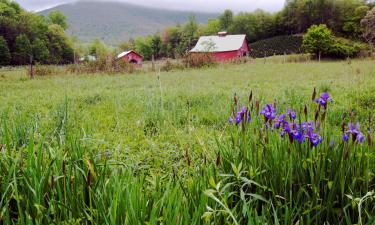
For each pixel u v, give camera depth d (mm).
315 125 3195
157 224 2330
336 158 2955
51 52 84125
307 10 89688
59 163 2768
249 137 3334
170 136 5777
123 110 8594
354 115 7129
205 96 11070
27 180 2596
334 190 2857
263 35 99000
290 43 80438
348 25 75625
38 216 2340
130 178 2572
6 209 2295
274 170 2941
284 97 9273
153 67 32188
